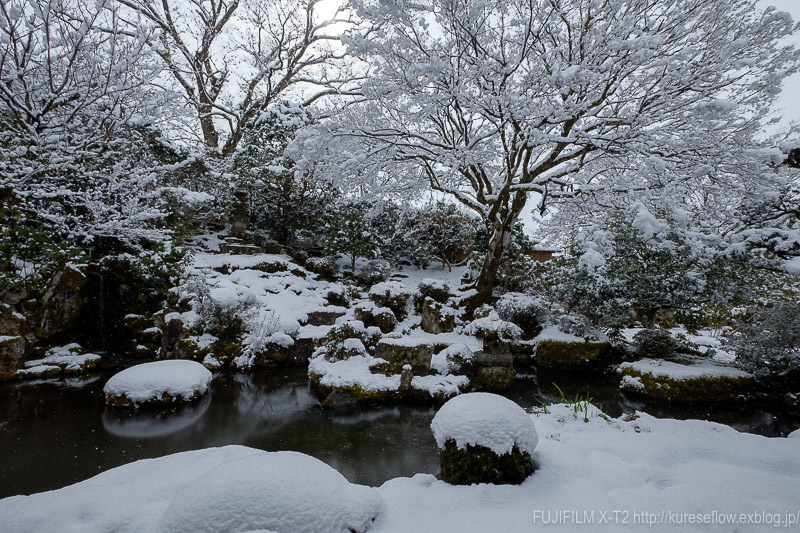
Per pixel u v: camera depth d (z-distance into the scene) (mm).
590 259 6273
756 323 6523
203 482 2020
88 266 7809
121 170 7684
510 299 9398
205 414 5191
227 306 7547
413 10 7004
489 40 7801
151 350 7430
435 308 9516
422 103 7180
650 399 6176
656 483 2629
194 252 10078
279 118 12984
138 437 4441
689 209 8266
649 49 5961
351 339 6910
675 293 7324
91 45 6734
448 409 2891
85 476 3568
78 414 4984
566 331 8477
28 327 6492
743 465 3029
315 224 13062
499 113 7434
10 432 4434
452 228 14445
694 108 5750
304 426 4918
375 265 12148
